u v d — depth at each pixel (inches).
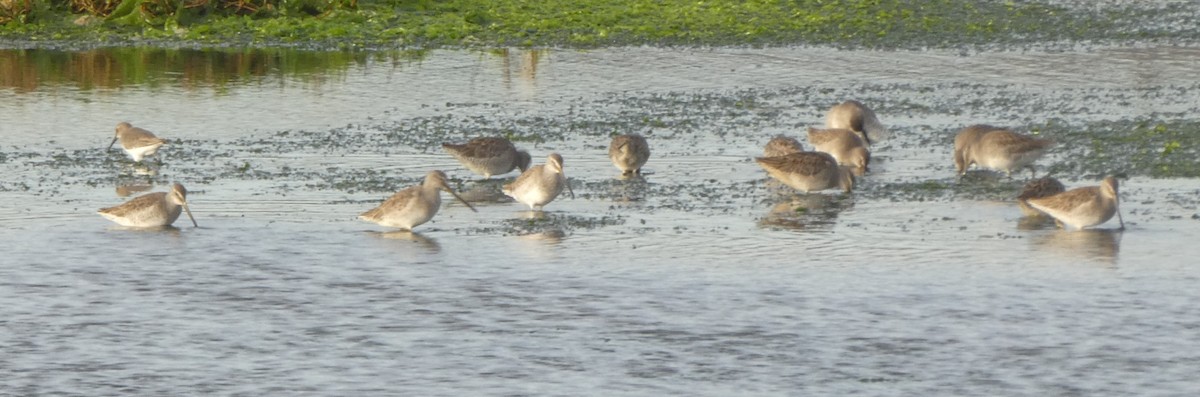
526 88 1191.6
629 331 561.0
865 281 624.7
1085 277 624.7
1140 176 834.2
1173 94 1147.3
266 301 603.2
